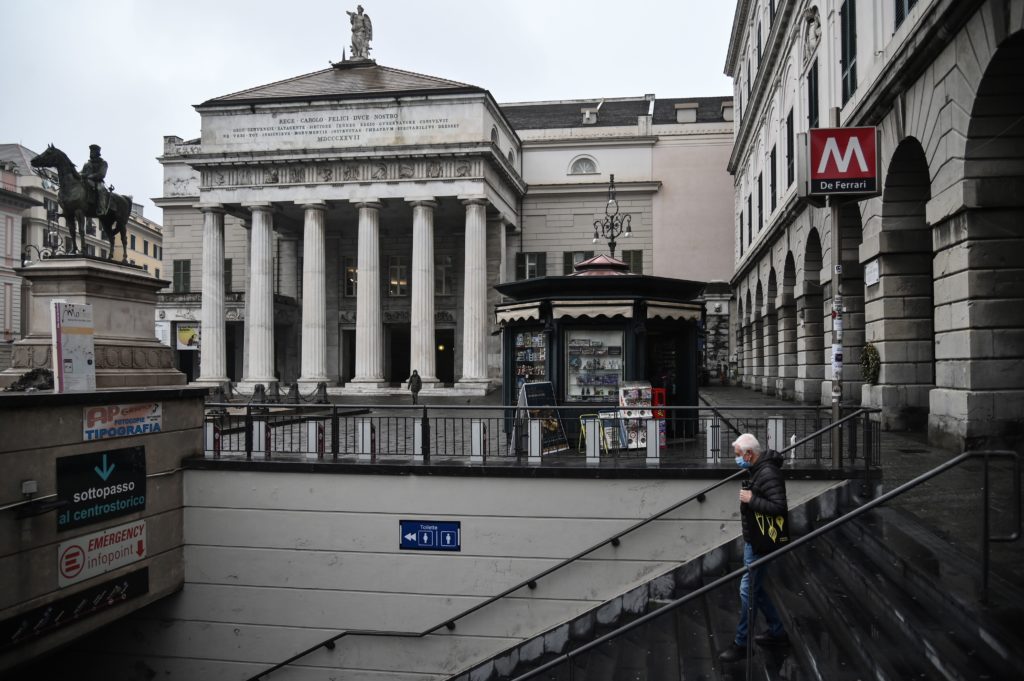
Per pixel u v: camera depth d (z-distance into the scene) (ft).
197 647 35.12
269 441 35.63
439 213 123.03
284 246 133.39
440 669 33.17
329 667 34.09
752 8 105.09
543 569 32.40
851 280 58.95
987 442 34.53
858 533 25.38
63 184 35.78
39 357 35.35
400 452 36.01
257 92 117.50
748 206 113.09
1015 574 19.53
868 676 16.98
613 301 40.04
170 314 131.34
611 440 36.29
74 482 29.04
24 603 26.89
